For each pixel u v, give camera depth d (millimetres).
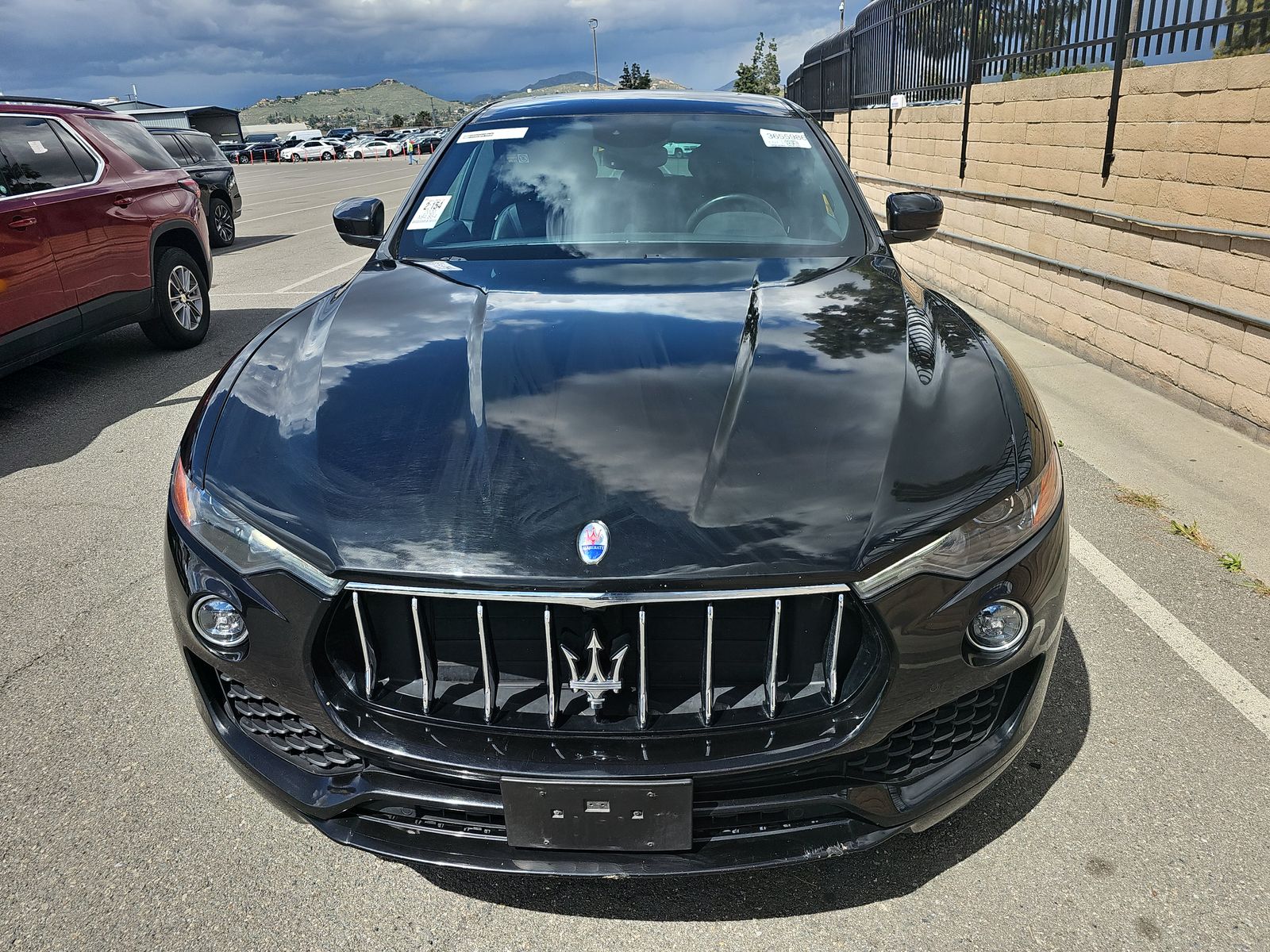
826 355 2002
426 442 1756
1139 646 2674
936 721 1683
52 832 2027
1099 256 5152
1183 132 4398
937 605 1577
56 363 5758
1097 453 4027
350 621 1626
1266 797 2092
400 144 58000
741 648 1577
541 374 1934
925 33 8258
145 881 1903
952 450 1739
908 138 8555
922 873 1915
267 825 2057
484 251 2766
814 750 1548
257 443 1820
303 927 1802
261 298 7805
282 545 1626
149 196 5617
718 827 1613
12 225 4559
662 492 1612
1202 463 3908
